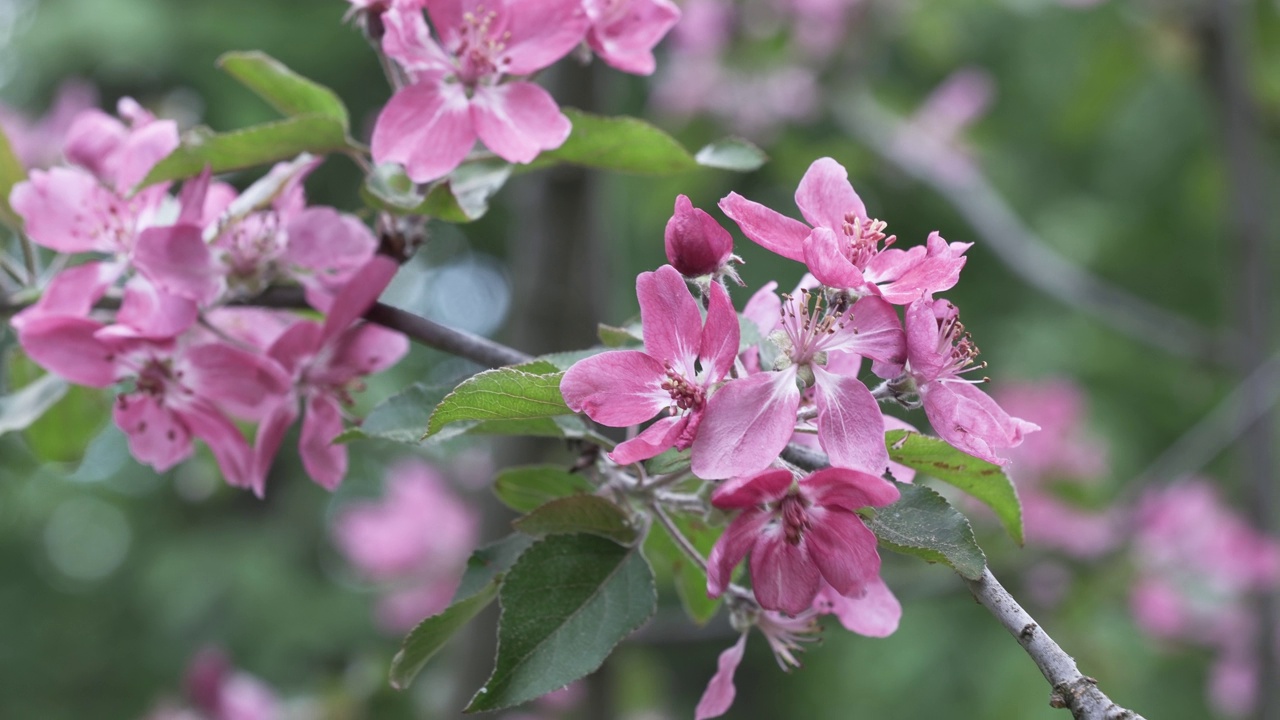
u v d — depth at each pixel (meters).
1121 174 6.45
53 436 2.35
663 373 1.34
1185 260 6.55
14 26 6.31
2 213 2.02
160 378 1.77
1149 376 6.04
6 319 2.00
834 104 5.02
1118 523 3.95
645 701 3.96
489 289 7.91
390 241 1.80
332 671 4.92
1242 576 3.85
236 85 6.39
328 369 1.82
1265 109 4.41
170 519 7.27
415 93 1.67
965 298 6.62
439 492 4.41
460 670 2.84
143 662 7.12
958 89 4.91
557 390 1.35
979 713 5.34
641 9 1.81
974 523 3.75
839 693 6.28
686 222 1.39
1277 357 3.86
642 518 1.51
